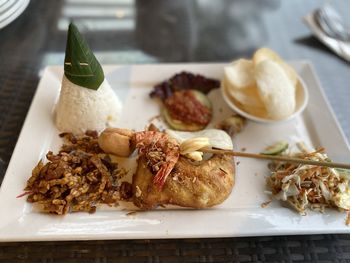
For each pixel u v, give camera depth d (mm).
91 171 273
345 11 457
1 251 237
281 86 304
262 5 477
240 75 332
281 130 329
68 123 309
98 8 452
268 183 286
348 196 261
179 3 472
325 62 398
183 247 246
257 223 251
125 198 268
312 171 266
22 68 369
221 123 325
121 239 243
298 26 444
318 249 250
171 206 264
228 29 439
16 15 355
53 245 242
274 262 242
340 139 310
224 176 266
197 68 370
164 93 346
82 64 280
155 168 262
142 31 426
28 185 265
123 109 340
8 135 308
